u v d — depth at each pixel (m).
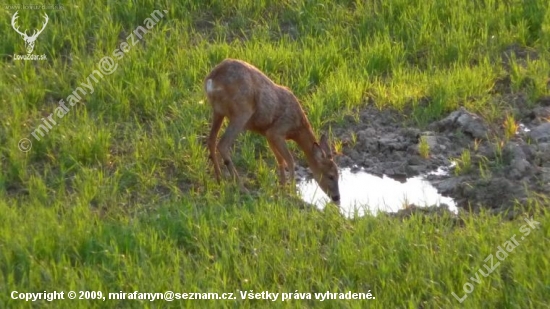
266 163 23.88
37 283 18.11
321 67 26.80
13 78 25.86
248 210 21.02
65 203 21.45
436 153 24.11
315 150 22.50
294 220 20.47
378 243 19.55
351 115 25.44
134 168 22.83
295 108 22.94
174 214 20.84
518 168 22.78
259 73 22.53
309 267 18.88
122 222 20.33
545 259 18.70
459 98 25.89
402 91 26.12
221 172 22.69
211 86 22.19
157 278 18.23
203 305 17.56
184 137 23.83
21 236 19.28
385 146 24.36
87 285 18.05
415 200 22.34
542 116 25.12
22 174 22.42
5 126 23.94
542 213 21.03
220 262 18.97
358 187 23.05
